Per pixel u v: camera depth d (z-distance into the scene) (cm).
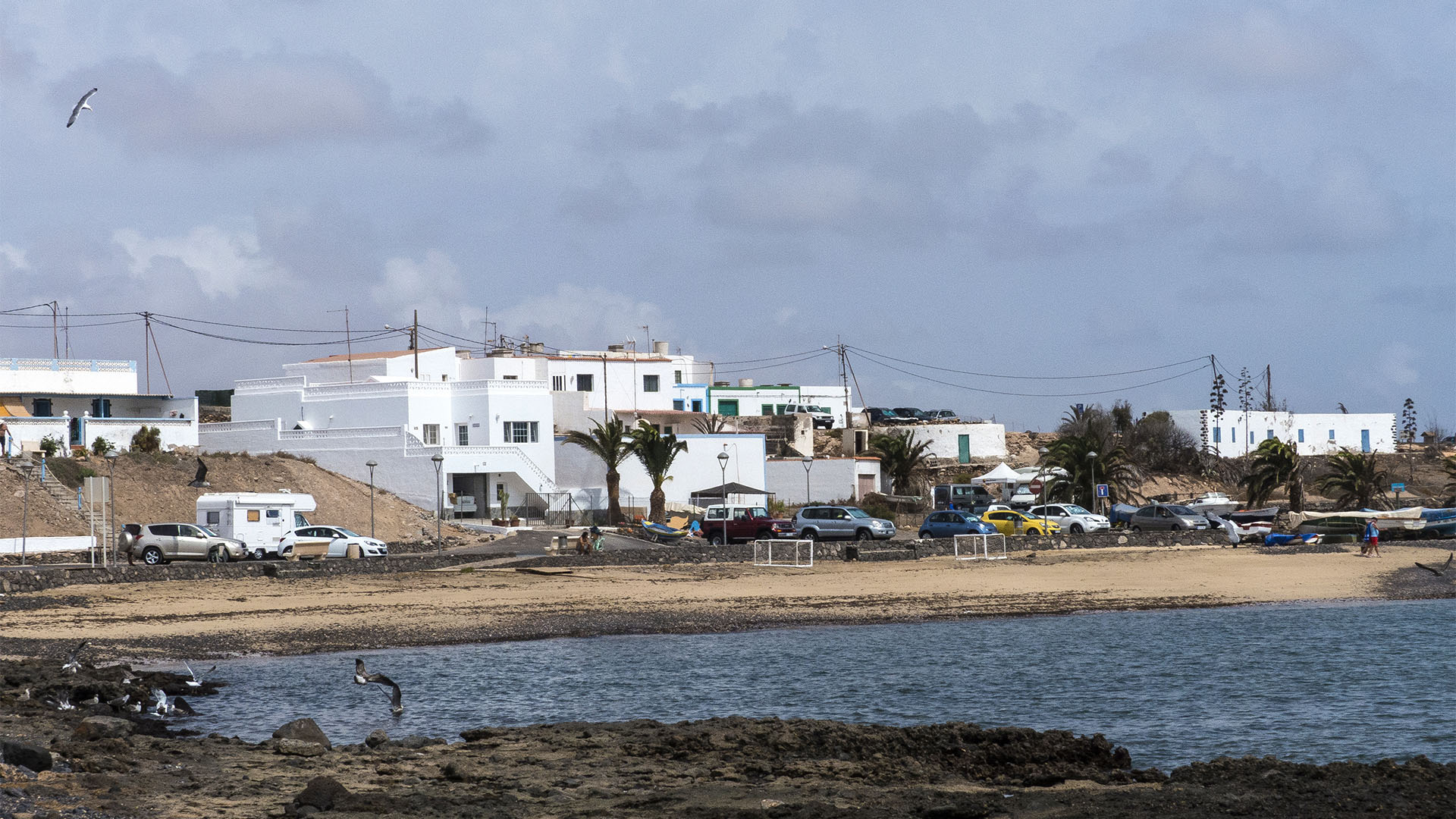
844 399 18050
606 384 14500
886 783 2336
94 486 6525
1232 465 16838
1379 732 3162
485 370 14375
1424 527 9938
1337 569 7469
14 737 2631
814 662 4291
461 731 3017
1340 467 12912
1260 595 6309
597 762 2473
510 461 11131
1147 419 17650
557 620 5350
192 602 5825
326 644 4719
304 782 2269
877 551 8144
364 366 14012
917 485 13900
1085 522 10062
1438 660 4284
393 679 3953
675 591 6341
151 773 2317
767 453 14238
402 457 10912
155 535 7456
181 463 9906
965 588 6538
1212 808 2052
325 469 11238
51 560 7550
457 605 5772
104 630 4969
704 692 3734
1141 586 6650
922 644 4734
